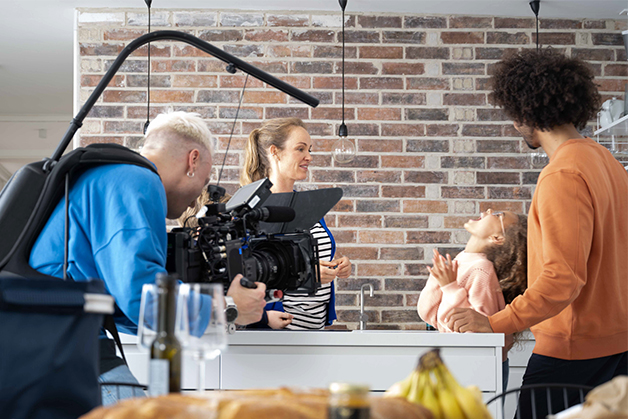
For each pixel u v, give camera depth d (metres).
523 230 1.68
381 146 3.11
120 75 3.09
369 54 3.16
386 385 1.40
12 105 4.73
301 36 3.15
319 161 3.09
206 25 3.14
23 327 0.70
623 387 0.59
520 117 1.51
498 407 1.38
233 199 1.46
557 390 1.40
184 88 3.10
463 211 3.10
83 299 0.72
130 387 1.04
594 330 1.40
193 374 1.40
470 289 1.61
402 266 3.05
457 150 3.13
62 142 1.24
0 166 5.29
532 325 1.44
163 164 1.33
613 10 3.14
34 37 3.43
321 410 0.53
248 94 3.11
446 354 1.40
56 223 1.13
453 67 3.17
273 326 1.83
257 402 0.53
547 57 1.48
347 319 3.02
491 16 3.21
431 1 3.06
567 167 1.40
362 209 3.08
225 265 1.27
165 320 0.69
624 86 3.21
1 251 1.08
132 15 3.12
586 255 1.36
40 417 0.69
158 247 1.13
